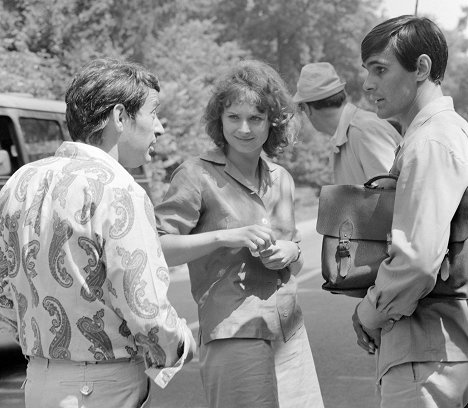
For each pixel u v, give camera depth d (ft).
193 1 95.71
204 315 12.82
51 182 9.39
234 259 12.69
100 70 9.71
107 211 9.12
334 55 170.71
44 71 66.08
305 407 13.09
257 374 12.59
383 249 10.57
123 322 9.31
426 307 10.29
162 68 76.84
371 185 10.83
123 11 74.79
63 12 70.33
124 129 9.80
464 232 9.98
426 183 9.92
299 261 13.19
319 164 149.79
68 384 9.29
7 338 26.18
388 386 10.57
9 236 9.62
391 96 10.71
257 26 166.61
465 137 10.21
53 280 9.24
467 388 10.47
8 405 21.83
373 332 10.71
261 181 13.15
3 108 28.50
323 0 166.91
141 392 9.55
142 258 9.12
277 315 12.84
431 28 10.64
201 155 13.12
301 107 18.85
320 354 26.58
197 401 21.70
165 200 12.80
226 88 12.67
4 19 67.97
